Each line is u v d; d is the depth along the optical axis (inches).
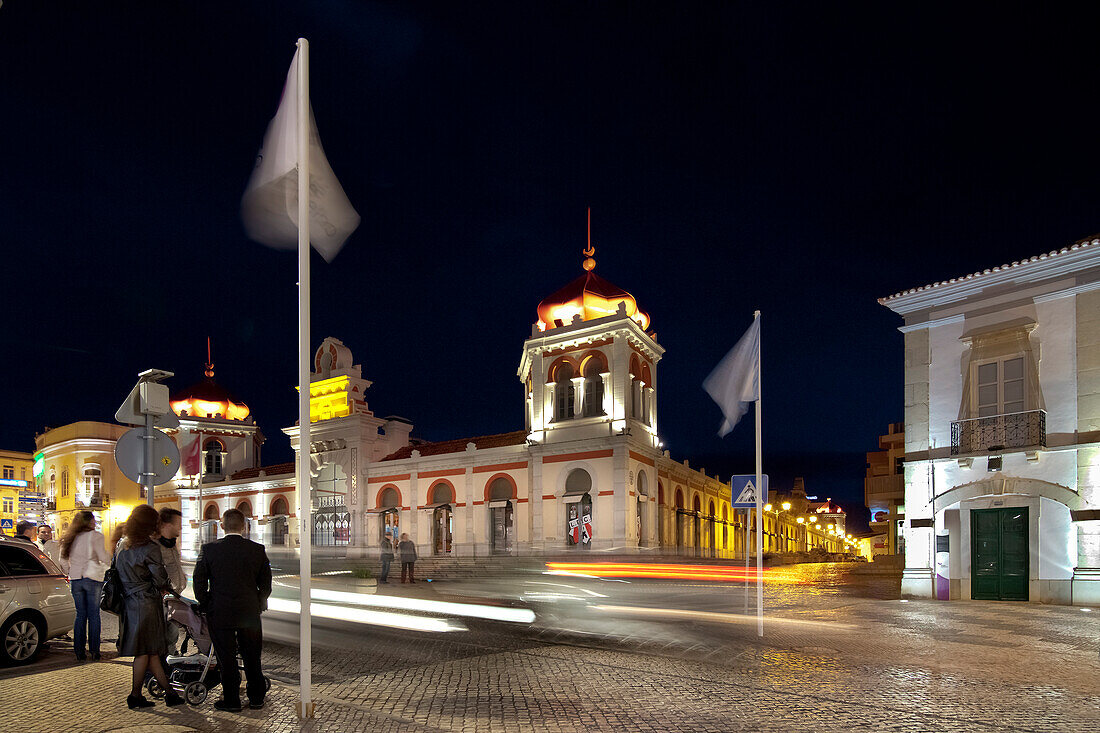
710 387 472.1
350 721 250.8
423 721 251.0
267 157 282.0
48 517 2079.2
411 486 1536.7
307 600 260.5
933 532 764.0
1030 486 706.2
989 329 752.3
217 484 1940.2
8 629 364.8
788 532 2721.5
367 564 1341.0
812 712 262.2
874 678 319.3
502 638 455.2
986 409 749.9
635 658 375.2
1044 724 247.8
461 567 1210.6
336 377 1728.6
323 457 1715.1
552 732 238.4
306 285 273.3
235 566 267.7
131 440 357.4
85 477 2044.8
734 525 2026.3
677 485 1563.7
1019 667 344.2
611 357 1309.1
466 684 312.5
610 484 1245.7
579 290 1419.8
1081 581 664.4
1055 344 711.1
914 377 802.8
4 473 2422.5
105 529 2026.3
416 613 604.4
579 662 364.5
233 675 264.1
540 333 1400.1
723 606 660.1
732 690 297.3
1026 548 709.9
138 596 272.7
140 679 271.0
